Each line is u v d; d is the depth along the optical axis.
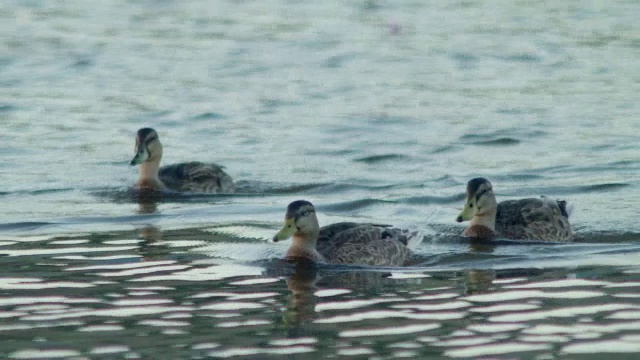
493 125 32.31
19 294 17.56
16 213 23.42
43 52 43.22
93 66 41.09
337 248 19.95
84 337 15.61
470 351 15.02
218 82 38.62
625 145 29.86
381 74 39.84
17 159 28.55
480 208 21.58
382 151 29.45
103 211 23.75
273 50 43.91
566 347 15.12
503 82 38.44
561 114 33.72
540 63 41.44
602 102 35.28
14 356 14.87
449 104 35.22
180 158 29.03
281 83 38.47
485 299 17.34
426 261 20.08
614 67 40.47
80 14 51.28
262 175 27.19
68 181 26.48
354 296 17.64
